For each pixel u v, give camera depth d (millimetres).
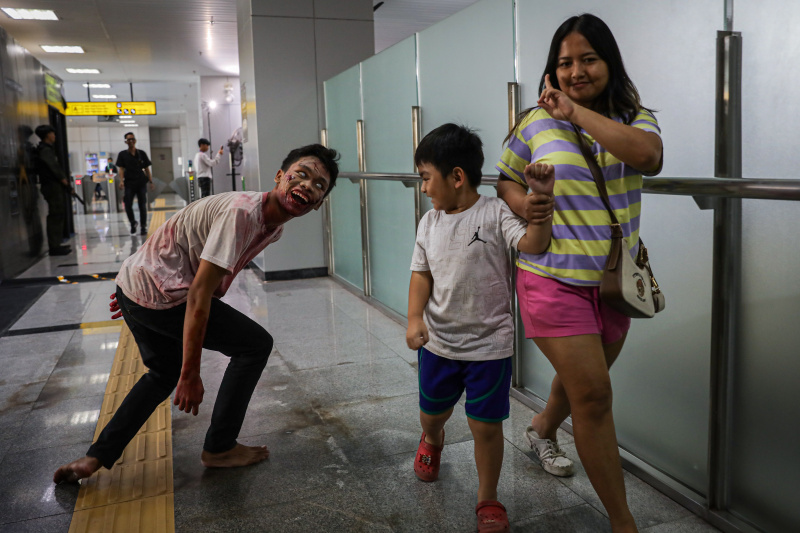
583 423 1595
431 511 1963
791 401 1626
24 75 7875
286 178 1959
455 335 1838
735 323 1773
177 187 18781
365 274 5168
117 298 2107
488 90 3057
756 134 1660
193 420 2734
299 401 2945
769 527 1718
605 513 1920
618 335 1690
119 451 2172
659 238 2043
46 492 2117
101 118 27672
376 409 2828
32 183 7895
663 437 2094
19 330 4324
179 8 8977
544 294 1600
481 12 3076
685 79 1895
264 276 6328
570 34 1532
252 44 6117
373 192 4910
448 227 1824
